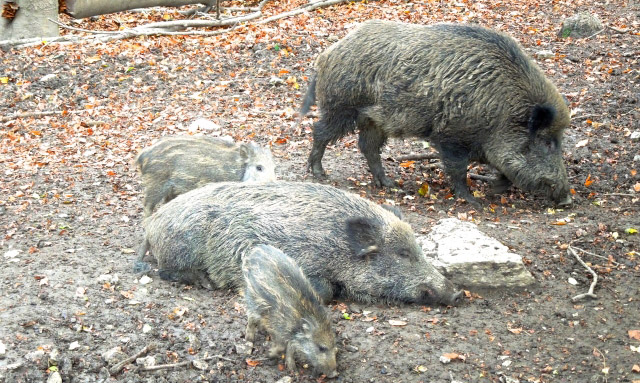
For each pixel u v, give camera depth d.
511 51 5.07
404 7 9.24
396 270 4.19
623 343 3.99
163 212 4.35
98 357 3.89
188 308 4.14
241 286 4.25
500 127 5.07
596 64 6.97
